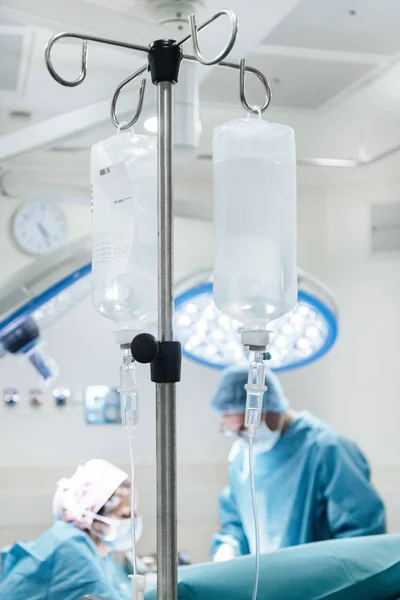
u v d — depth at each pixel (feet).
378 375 10.41
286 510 8.11
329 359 10.42
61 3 5.07
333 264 10.27
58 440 9.62
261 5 5.55
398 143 9.04
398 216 10.15
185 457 10.08
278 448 8.23
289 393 10.31
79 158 7.86
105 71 6.88
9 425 9.48
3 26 6.06
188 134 5.18
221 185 2.64
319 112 8.38
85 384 9.73
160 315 2.65
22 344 7.42
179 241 9.49
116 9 5.23
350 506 7.77
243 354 6.82
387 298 10.29
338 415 10.39
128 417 2.84
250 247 2.60
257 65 7.13
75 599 5.92
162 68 2.64
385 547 4.57
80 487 6.72
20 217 9.20
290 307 2.67
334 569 4.31
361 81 7.55
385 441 10.37
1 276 9.09
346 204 10.21
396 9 5.97
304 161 9.17
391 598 4.42
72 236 9.35
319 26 6.26
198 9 5.43
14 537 9.14
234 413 8.20
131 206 2.80
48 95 7.31
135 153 2.84
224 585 4.02
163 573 2.65
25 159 7.69
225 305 2.64
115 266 2.82
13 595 5.92
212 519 9.85
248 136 2.62
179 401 10.12
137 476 9.66
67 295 7.36
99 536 6.70
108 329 9.84
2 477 9.42
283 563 4.24
